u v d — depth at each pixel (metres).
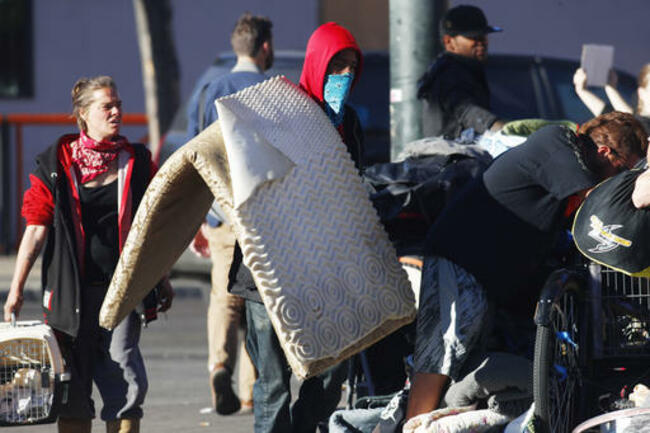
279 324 10.34
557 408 11.38
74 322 12.41
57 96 45.69
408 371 13.07
